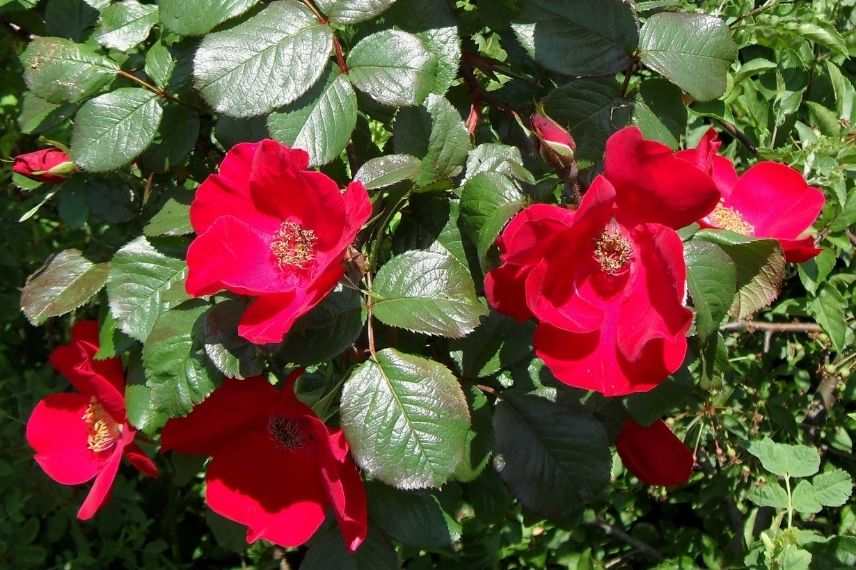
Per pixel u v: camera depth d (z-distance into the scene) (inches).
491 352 36.3
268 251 33.3
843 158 41.6
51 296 36.9
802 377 49.4
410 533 35.1
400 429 33.0
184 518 57.3
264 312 32.2
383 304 33.7
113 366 36.8
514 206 34.4
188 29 33.9
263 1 34.9
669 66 35.5
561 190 36.0
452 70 36.2
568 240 32.7
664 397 35.8
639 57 35.7
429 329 33.5
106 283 36.0
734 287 33.3
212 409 34.6
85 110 36.0
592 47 35.7
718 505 49.6
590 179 35.9
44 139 38.7
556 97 36.1
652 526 52.3
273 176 32.7
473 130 37.7
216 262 32.6
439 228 36.0
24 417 49.4
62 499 49.8
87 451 38.1
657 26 35.7
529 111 39.1
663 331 32.3
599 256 33.0
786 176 37.0
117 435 37.6
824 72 46.1
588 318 33.1
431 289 33.8
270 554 52.0
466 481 36.4
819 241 42.0
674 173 32.3
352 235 31.7
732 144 45.9
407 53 34.4
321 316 33.6
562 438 35.9
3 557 48.9
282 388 34.9
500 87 40.2
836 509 50.3
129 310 35.3
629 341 32.5
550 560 51.3
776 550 40.8
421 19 36.3
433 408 33.0
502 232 33.9
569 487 35.9
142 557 54.7
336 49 34.6
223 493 34.9
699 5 45.3
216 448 35.1
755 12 43.4
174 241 35.6
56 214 48.7
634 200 32.9
